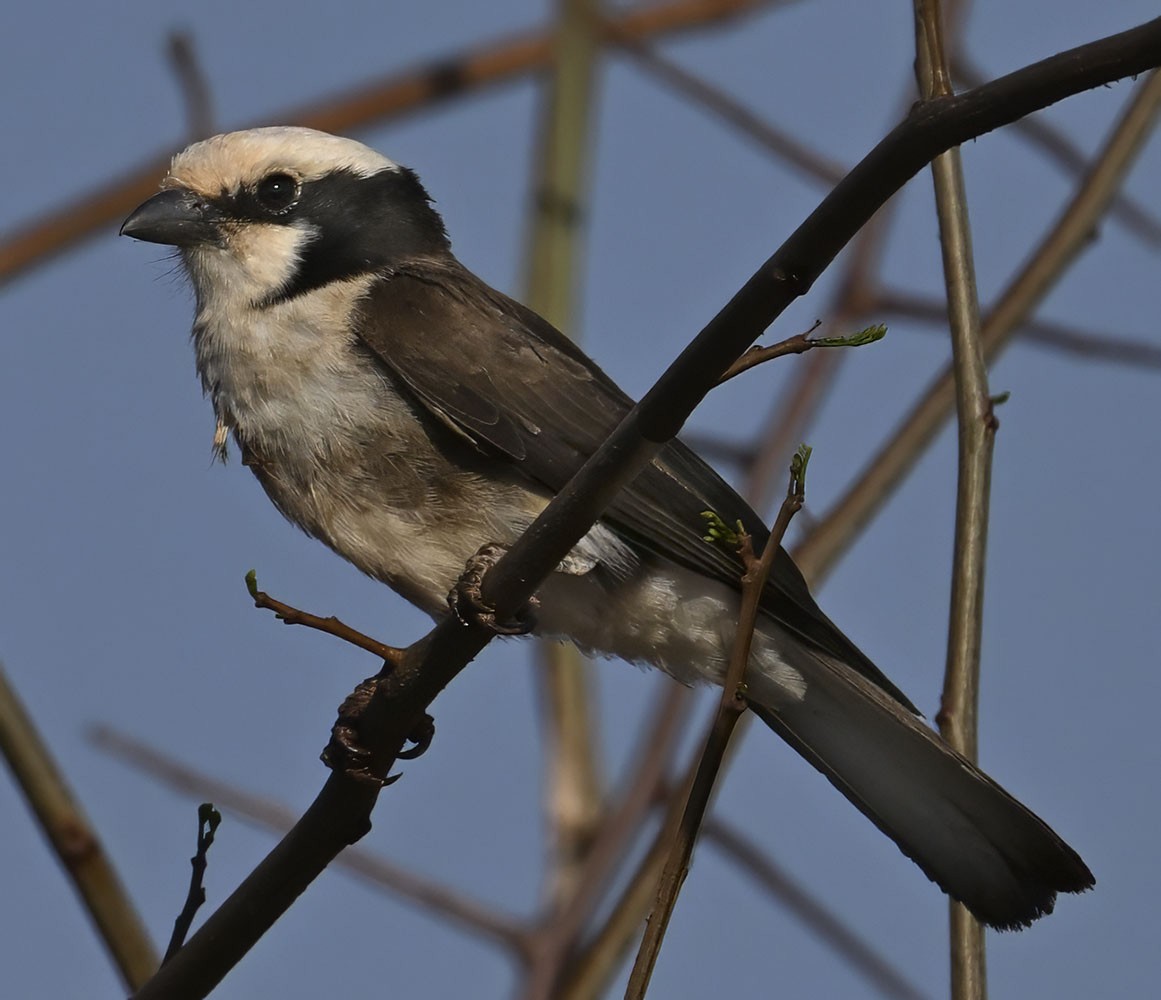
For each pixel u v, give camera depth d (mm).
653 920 7027
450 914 10859
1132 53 6254
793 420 12180
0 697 9680
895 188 6699
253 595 7973
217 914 8617
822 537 10758
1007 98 6438
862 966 10742
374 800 8609
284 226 10844
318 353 10461
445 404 10250
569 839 11711
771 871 10867
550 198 13648
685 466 10289
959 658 9469
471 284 10906
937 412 10922
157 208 10906
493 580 8133
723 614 10242
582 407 10406
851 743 10117
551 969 10195
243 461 10727
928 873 9820
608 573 10148
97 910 9539
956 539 9461
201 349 10766
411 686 8336
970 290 9758
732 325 7078
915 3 9688
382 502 10406
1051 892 9570
